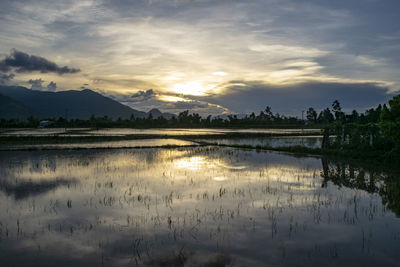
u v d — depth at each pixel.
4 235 6.41
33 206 8.39
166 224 7.01
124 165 15.91
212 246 5.83
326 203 8.70
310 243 5.97
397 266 5.05
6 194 9.66
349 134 20.97
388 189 10.38
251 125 94.62
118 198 9.18
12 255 5.52
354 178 12.39
